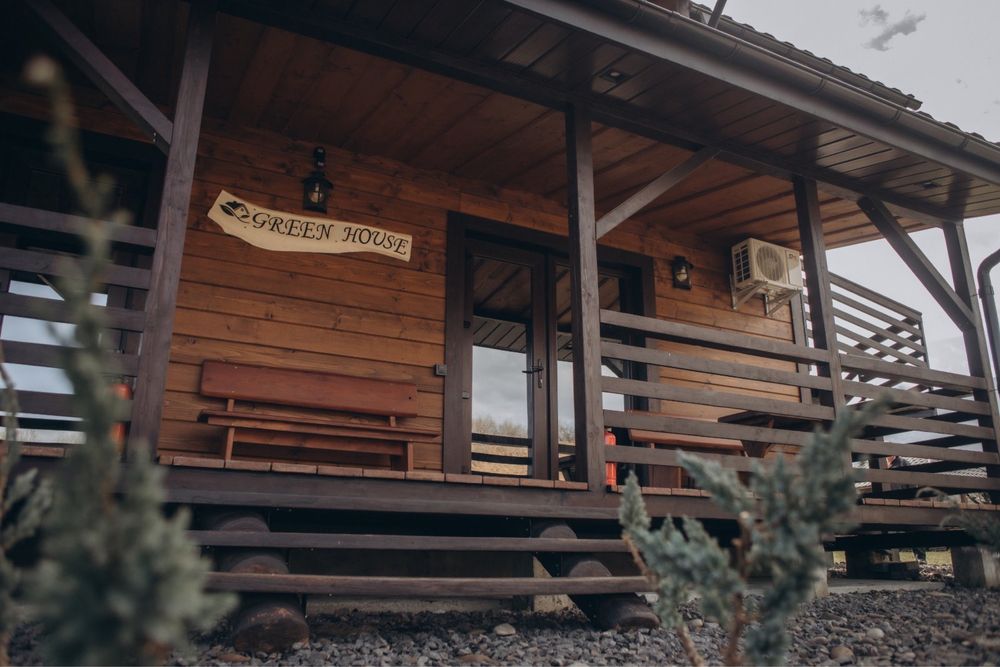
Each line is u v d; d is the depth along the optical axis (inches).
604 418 197.3
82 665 42.4
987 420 267.0
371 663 127.6
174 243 154.6
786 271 338.3
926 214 289.3
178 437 219.0
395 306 259.6
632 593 169.5
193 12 168.7
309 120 246.8
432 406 257.6
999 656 130.2
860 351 343.9
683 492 197.5
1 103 216.2
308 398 233.6
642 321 208.7
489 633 158.6
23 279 216.1
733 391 331.3
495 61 203.5
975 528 133.6
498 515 177.3
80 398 47.4
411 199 271.9
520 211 292.2
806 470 69.2
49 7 154.8
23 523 65.2
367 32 189.6
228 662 122.2
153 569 42.7
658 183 224.4
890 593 235.3
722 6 234.7
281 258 246.2
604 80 211.8
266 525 145.7
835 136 237.9
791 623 172.9
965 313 275.1
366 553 203.3
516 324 296.5
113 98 160.6
